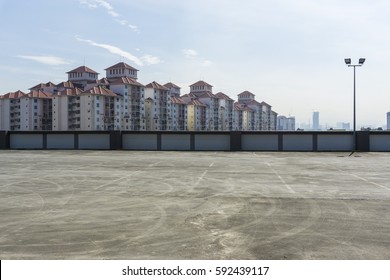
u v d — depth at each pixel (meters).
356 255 5.97
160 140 32.50
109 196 10.67
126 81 126.44
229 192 11.27
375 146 29.53
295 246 6.36
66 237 6.84
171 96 153.00
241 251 6.13
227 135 31.53
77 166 18.67
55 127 119.88
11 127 127.75
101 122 116.94
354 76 30.25
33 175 15.22
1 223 7.80
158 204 9.57
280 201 9.91
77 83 132.88
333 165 19.08
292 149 30.70
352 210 8.88
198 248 6.26
